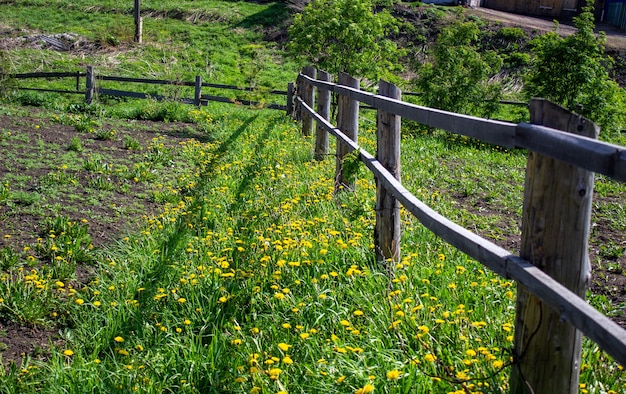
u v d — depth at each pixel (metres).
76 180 8.52
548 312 2.44
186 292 4.50
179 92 18.23
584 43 14.39
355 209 5.23
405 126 15.40
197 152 11.12
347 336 3.65
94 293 4.81
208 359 3.55
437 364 3.07
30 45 26.27
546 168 2.38
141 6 31.72
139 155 10.63
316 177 7.97
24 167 9.18
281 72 24.27
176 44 27.25
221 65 24.92
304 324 3.82
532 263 2.45
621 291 4.99
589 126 2.30
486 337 3.38
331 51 16.59
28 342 4.36
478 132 2.95
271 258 4.73
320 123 8.53
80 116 13.98
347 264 4.65
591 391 2.82
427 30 28.14
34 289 4.85
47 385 3.57
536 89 15.14
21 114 14.12
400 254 4.90
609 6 31.58
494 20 29.34
